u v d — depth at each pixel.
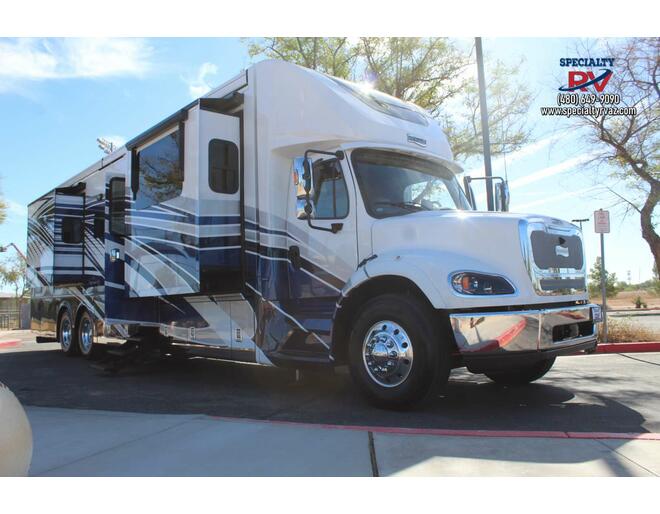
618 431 4.63
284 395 6.61
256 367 9.46
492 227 5.14
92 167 10.77
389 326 5.31
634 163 14.12
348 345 5.70
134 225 8.16
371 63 14.91
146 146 8.02
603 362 8.84
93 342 10.79
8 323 29.80
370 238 5.83
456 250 5.24
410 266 5.16
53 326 12.67
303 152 6.53
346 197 6.07
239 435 4.34
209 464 3.67
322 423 5.06
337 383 7.37
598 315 5.64
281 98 6.60
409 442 4.03
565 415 5.20
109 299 8.86
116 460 3.80
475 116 14.73
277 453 3.86
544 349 4.94
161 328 8.34
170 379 8.22
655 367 8.19
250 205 6.83
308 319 6.09
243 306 6.91
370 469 3.50
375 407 5.55
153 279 7.65
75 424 4.86
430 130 7.06
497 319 4.85
